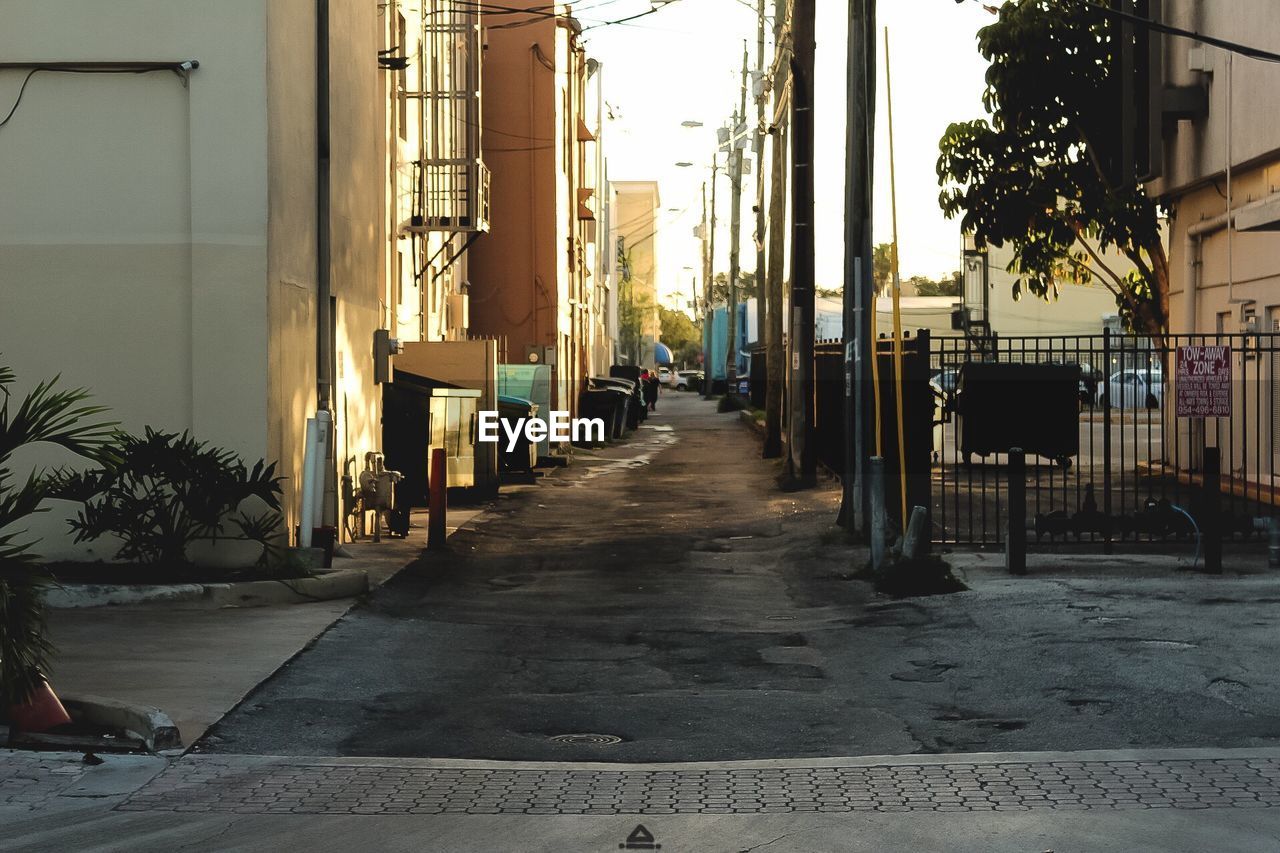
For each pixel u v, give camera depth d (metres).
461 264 32.62
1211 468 13.06
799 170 23.94
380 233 21.41
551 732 8.24
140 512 12.66
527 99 38.34
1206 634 10.12
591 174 51.88
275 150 13.88
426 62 26.70
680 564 16.06
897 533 15.98
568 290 41.88
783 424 31.36
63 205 13.58
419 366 23.86
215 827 6.19
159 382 13.55
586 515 21.22
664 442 39.59
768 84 31.22
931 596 12.73
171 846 5.91
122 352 13.55
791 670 10.12
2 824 6.23
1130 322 26.64
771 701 9.06
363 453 17.83
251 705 8.64
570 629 11.90
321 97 15.55
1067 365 15.13
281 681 9.35
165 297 13.56
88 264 13.56
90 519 12.60
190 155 13.53
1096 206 24.81
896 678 9.65
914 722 8.33
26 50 13.54
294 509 14.66
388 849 5.88
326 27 15.54
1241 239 20.39
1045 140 24.67
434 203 25.55
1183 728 7.84
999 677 9.41
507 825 6.21
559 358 38.19
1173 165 22.31
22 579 7.62
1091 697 8.65
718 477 27.44
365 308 17.95
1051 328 61.31
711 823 6.22
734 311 59.06
